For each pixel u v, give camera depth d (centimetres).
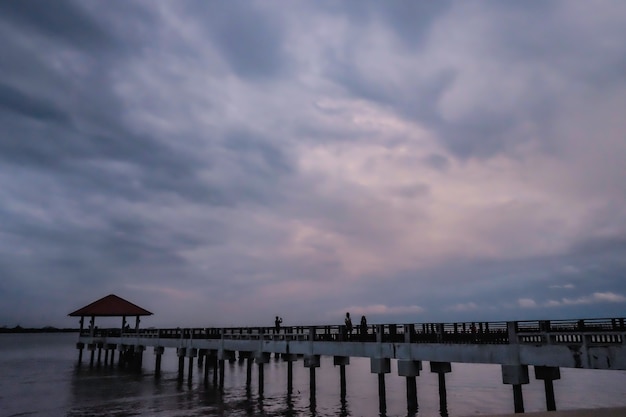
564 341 1784
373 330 2619
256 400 3234
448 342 2194
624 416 1118
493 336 2025
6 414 2761
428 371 5331
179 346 4588
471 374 4944
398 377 4928
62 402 3150
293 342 3178
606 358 1659
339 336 2817
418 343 2323
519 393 1900
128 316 6469
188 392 3609
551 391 1914
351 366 6644
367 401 3175
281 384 4169
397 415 2633
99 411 2841
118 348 5822
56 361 6838
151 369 5422
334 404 3053
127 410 2870
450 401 3120
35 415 2730
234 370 5400
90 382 4231
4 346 13150
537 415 1173
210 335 4172
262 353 3466
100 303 6425
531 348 1880
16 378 4581
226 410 2870
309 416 2681
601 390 3553
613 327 1753
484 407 2866
